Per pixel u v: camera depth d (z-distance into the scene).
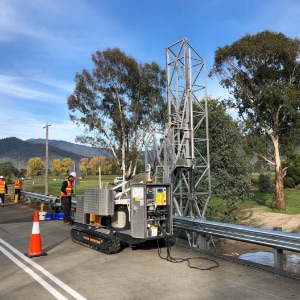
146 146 14.16
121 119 31.92
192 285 5.96
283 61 23.50
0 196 22.58
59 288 5.94
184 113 15.48
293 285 5.84
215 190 16.92
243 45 22.67
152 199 8.26
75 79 32.31
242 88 24.25
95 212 9.00
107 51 31.80
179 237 10.25
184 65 15.77
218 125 17.48
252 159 24.14
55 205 15.79
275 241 6.74
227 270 6.82
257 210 23.64
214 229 8.22
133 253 8.45
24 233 11.87
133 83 32.50
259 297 5.31
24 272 6.97
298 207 25.44
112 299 5.37
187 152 15.00
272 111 24.14
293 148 25.25
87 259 7.97
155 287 5.89
